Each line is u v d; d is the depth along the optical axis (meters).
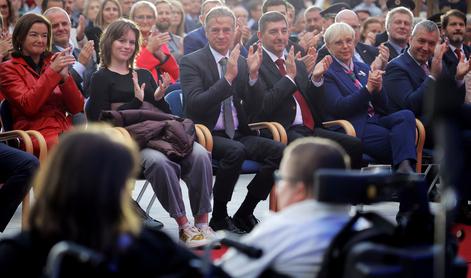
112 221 4.77
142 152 12.65
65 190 4.71
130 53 13.60
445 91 4.82
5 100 13.45
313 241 5.88
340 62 15.75
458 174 4.91
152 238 5.01
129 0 22.14
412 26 17.98
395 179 5.57
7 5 19.44
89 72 17.08
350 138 14.69
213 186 14.98
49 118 13.53
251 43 18.42
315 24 21.22
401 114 15.04
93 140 4.80
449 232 5.50
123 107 13.40
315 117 15.21
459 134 4.86
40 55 13.80
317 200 5.59
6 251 4.68
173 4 21.38
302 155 6.06
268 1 19.91
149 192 17.77
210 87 13.83
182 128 12.88
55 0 19.53
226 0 25.94
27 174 12.05
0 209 12.05
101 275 4.69
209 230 12.98
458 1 24.44
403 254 5.30
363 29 20.94
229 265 6.04
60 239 4.71
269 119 14.66
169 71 17.58
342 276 5.46
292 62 14.64
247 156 13.95
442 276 5.33
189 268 5.09
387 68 16.30
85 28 21.06
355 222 5.58
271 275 5.95
